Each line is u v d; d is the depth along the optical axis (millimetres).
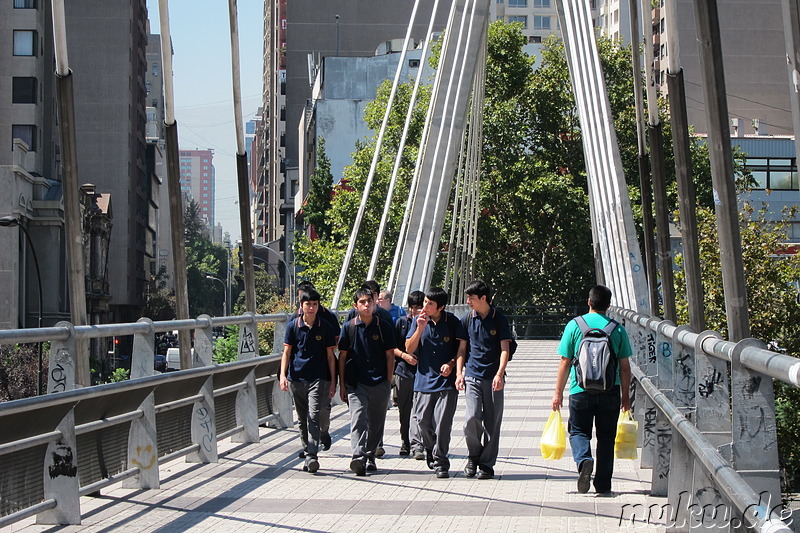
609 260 21406
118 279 84125
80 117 82188
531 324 49625
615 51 54438
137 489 8953
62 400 7012
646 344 10508
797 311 26016
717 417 5574
